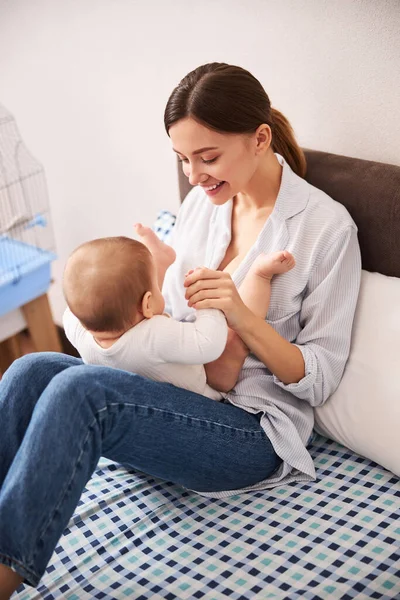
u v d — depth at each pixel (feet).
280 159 5.21
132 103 7.02
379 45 5.11
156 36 6.50
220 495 4.77
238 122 4.56
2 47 7.91
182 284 5.48
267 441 4.80
